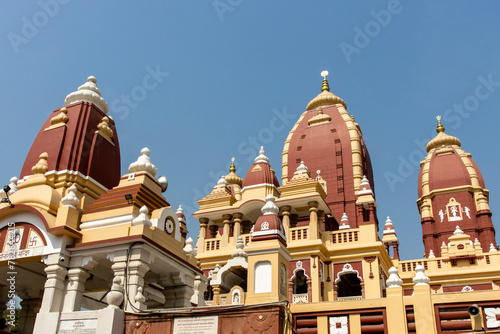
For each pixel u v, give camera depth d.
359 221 29.88
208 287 23.97
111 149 21.52
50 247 15.70
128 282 14.66
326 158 40.41
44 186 17.62
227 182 38.22
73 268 15.62
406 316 12.47
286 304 12.32
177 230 17.75
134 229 15.39
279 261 13.41
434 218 46.44
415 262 33.28
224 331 12.21
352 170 39.19
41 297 19.06
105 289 19.20
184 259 17.45
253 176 33.66
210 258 30.14
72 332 13.55
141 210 15.97
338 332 12.89
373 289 25.98
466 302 12.12
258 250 13.55
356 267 27.05
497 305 11.85
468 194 45.62
